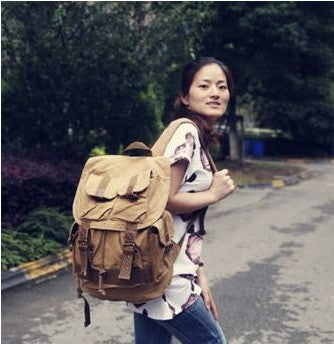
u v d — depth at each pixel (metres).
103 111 9.27
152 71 10.13
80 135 9.59
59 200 7.22
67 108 9.27
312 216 9.16
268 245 7.02
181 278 1.92
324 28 15.74
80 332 4.12
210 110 2.02
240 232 7.83
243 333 4.07
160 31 9.84
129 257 1.71
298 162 20.55
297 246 6.97
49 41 8.98
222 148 19.27
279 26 13.97
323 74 17.95
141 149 1.95
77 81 8.91
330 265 6.04
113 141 9.76
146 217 1.74
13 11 8.95
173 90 11.27
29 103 9.23
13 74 9.26
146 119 9.67
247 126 30.14
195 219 2.00
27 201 6.80
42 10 9.05
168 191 1.80
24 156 8.88
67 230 6.51
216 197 1.94
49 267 5.75
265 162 19.16
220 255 6.48
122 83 9.11
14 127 9.53
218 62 2.08
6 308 4.62
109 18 9.23
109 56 8.98
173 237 1.89
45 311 4.57
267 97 18.31
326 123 21.06
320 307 4.65
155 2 9.96
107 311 4.58
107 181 1.84
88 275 1.81
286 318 4.38
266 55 15.05
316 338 3.99
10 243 5.78
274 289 5.14
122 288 1.77
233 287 5.20
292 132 22.78
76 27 9.14
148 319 2.14
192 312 1.94
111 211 1.76
